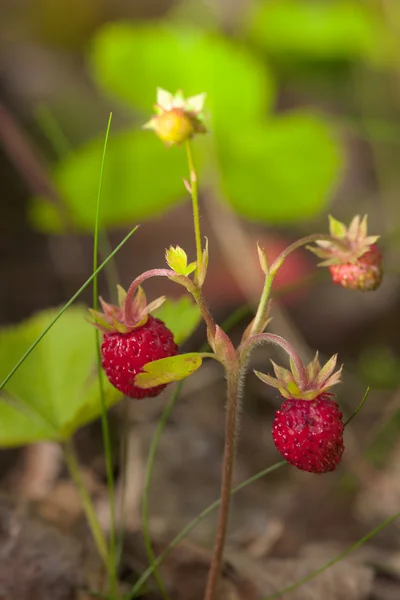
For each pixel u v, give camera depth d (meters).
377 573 0.33
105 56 0.47
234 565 0.32
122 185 0.40
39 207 0.42
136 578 0.31
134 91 0.47
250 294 0.50
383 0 0.64
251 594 0.31
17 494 0.34
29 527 0.31
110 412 0.39
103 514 0.34
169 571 0.32
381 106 0.64
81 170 0.40
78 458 0.37
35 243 0.52
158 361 0.25
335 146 0.42
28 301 0.49
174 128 0.26
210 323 0.25
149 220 0.56
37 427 0.30
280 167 0.42
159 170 0.41
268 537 0.34
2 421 0.30
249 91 0.44
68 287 0.51
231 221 0.51
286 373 0.25
